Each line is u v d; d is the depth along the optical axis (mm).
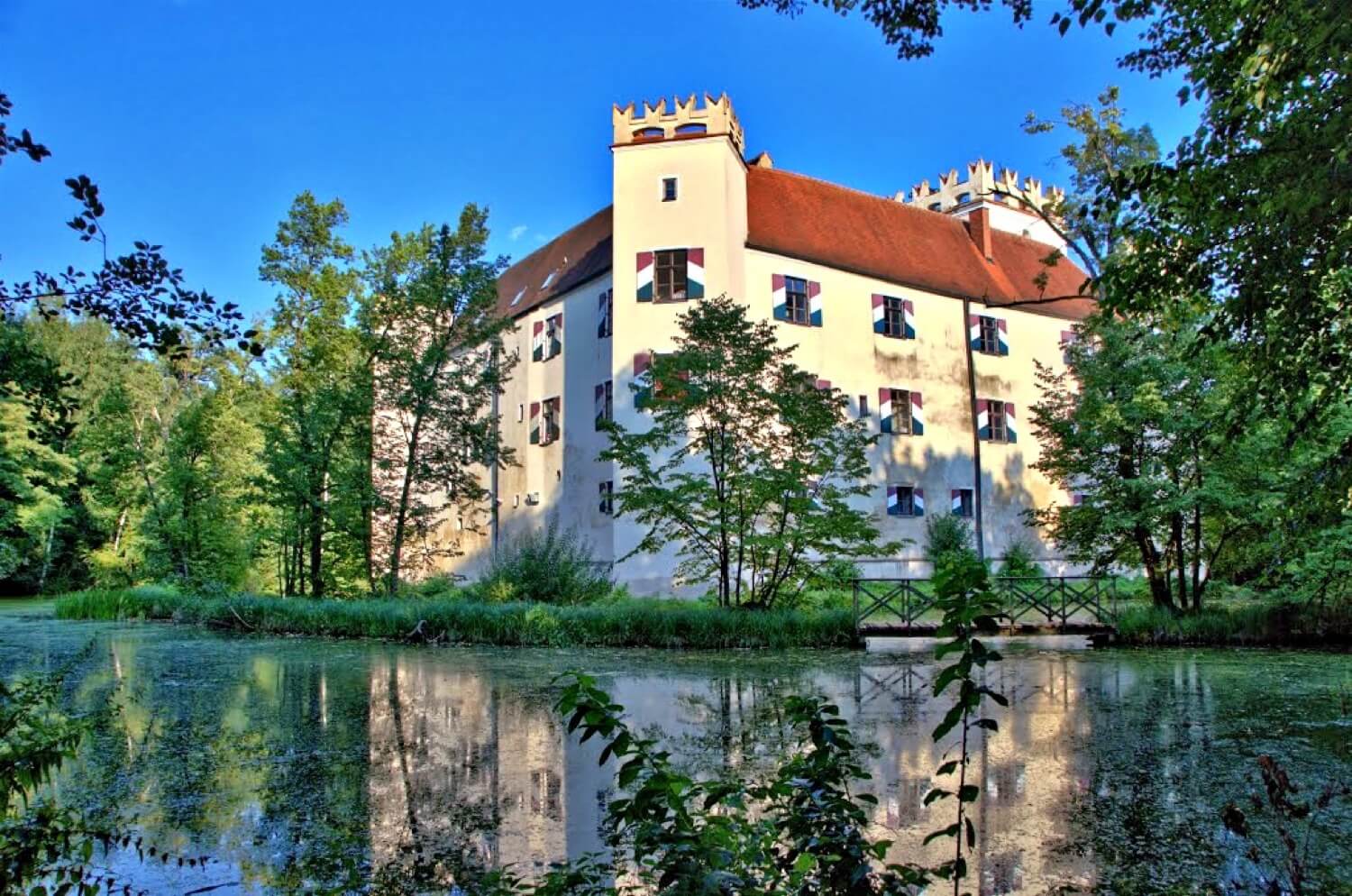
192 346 3666
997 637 15031
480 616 15773
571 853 4688
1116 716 8164
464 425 21656
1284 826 4914
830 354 23562
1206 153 4457
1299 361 5031
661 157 22188
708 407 15688
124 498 26641
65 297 3307
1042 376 18312
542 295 27328
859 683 10391
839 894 2305
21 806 5395
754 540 14953
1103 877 4219
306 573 24969
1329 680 10383
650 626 14781
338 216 24562
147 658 13672
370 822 5270
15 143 3068
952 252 28234
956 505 25312
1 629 19703
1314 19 3807
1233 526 15211
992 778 5992
